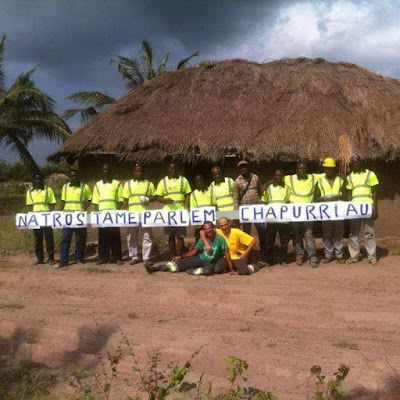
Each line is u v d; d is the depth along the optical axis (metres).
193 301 6.52
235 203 8.56
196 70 12.22
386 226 10.23
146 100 11.67
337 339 5.05
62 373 4.39
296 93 10.84
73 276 8.30
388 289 6.84
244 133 10.07
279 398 3.76
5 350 5.03
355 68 11.95
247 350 4.71
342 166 9.55
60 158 11.36
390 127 10.02
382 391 3.79
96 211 8.98
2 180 35.72
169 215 8.57
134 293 7.12
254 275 7.86
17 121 20.06
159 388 3.69
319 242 10.29
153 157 10.23
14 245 11.05
